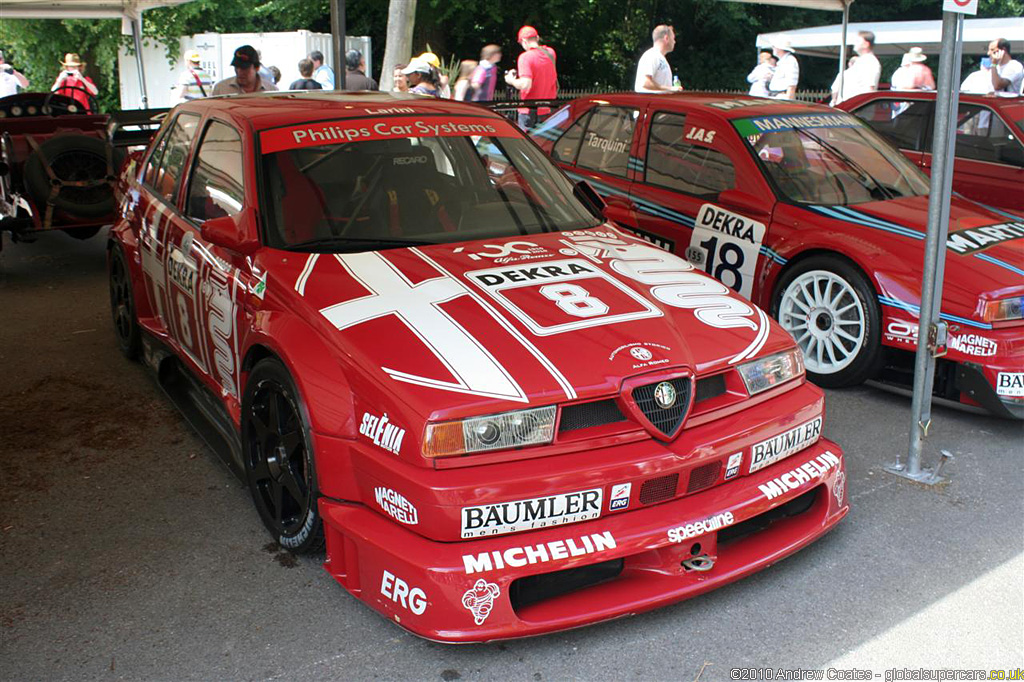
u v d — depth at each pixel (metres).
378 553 2.54
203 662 2.57
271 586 2.96
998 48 10.95
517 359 2.64
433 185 3.67
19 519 3.42
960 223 4.70
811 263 4.67
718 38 23.30
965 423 4.32
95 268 7.51
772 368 2.96
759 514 2.76
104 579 3.01
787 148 5.19
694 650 2.62
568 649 2.63
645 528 2.58
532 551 2.47
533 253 3.35
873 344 4.45
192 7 19.47
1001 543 3.21
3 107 7.96
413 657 2.59
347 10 21.12
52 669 2.54
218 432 3.90
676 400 2.69
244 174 3.54
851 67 11.60
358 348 2.73
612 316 2.90
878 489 3.62
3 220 7.05
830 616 2.78
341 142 3.68
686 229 5.28
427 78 10.07
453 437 2.47
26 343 5.52
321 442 2.73
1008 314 4.10
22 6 11.42
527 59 10.63
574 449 2.57
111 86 20.89
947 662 2.57
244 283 3.30
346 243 3.36
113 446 4.07
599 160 5.93
